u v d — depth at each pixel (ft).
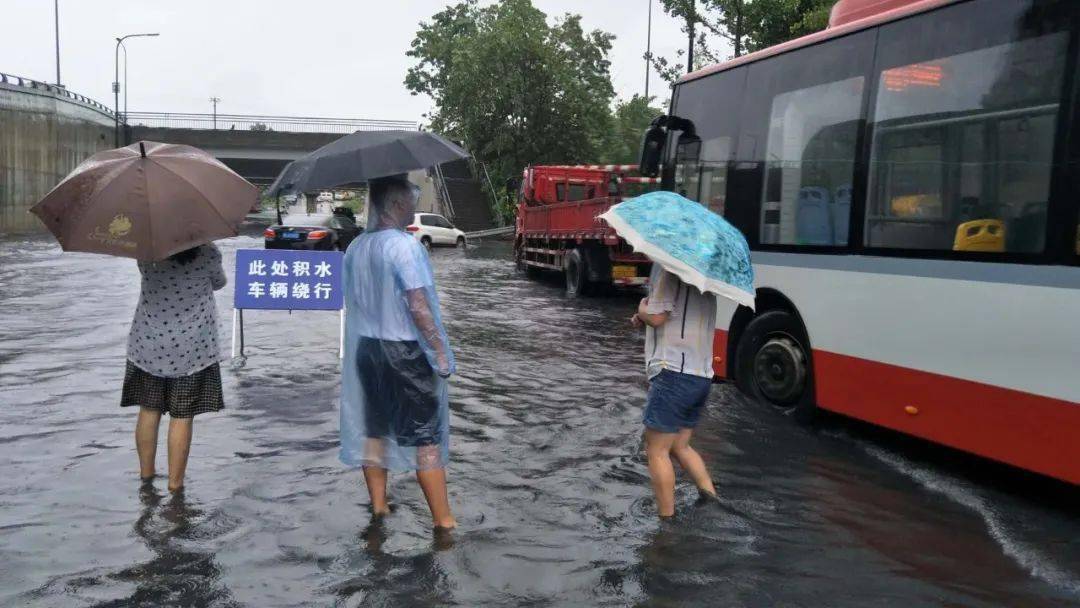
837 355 21.36
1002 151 17.34
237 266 29.68
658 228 14.57
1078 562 14.16
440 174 166.09
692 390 15.38
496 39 154.51
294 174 14.74
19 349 31.58
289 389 25.88
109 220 14.78
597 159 158.20
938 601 12.64
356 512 15.79
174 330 16.40
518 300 54.29
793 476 18.48
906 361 19.25
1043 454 16.25
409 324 14.55
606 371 30.07
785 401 23.63
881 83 20.57
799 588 12.98
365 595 12.49
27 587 12.59
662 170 29.86
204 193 15.29
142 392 16.96
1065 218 16.01
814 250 22.35
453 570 13.37
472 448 20.16
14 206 154.61
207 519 15.33
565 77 153.89
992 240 17.43
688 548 14.37
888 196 20.11
